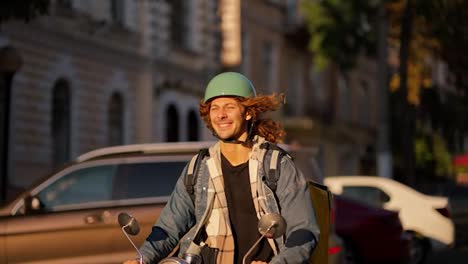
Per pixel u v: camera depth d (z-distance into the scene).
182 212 6.63
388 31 35.91
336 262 14.49
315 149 14.46
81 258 12.77
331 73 53.81
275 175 6.44
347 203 18.66
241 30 42.62
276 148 6.54
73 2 29.36
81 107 29.94
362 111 59.69
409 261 19.02
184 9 37.16
